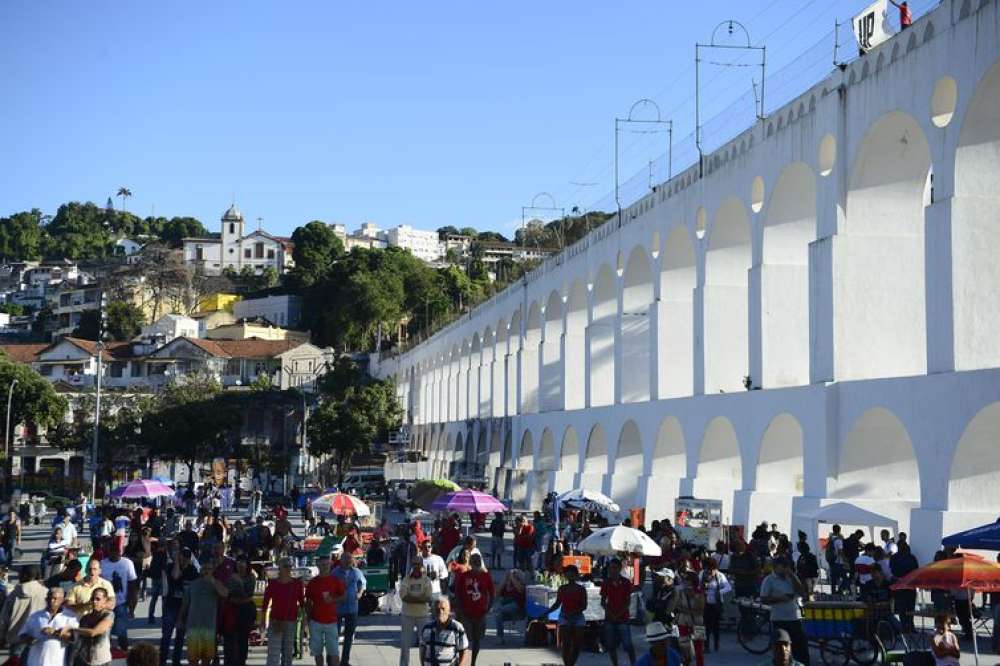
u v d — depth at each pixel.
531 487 58.81
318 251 171.38
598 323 51.16
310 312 142.88
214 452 82.62
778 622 18.05
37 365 109.94
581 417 51.56
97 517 39.38
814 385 30.17
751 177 35.22
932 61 25.86
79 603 16.83
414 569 18.20
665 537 27.53
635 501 44.66
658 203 43.03
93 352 109.31
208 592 17.48
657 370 42.84
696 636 18.84
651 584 22.80
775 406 32.53
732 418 35.50
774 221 34.09
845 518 24.84
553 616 22.22
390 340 138.38
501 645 22.56
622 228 47.06
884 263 29.64
